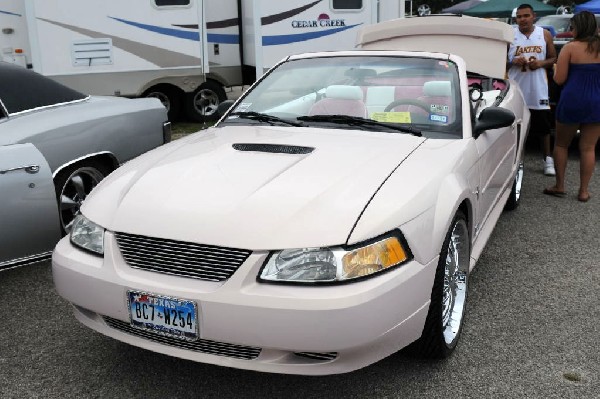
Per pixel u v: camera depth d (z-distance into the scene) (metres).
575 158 7.40
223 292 2.27
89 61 8.98
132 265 2.47
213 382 2.75
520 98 5.23
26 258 3.58
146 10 9.24
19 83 4.11
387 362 2.89
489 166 3.71
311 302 2.20
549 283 3.82
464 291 3.12
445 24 5.09
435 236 2.55
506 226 4.98
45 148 3.89
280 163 2.80
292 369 2.32
